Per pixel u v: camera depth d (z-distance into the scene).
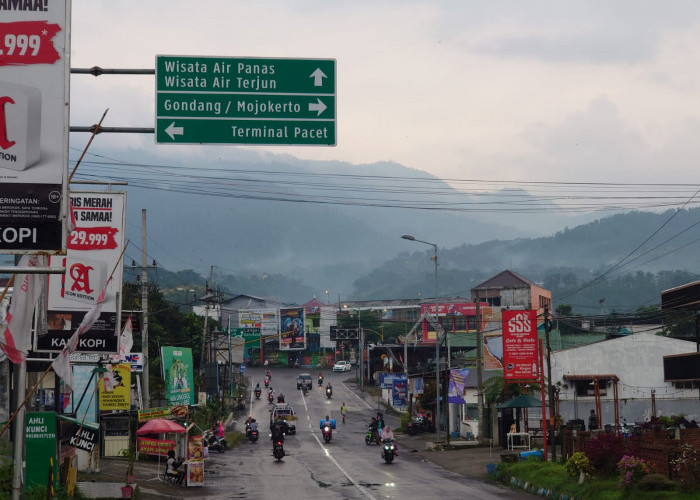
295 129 15.36
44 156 13.23
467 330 124.19
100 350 24.44
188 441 31.05
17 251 13.08
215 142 15.20
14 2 13.35
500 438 49.44
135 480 30.81
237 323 155.75
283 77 15.40
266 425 76.31
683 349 59.75
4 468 21.02
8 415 26.14
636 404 59.06
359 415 85.69
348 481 32.78
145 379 41.72
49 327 24.16
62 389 33.62
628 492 21.81
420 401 71.31
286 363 155.50
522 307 122.00
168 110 15.13
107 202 24.95
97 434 22.45
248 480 33.47
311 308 156.88
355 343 149.88
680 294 44.50
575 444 30.55
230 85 15.28
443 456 45.69
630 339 60.19
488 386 53.47
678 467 21.66
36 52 13.34
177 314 82.44
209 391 76.56
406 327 150.50
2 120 13.21
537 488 27.56
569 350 60.44
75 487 23.67
